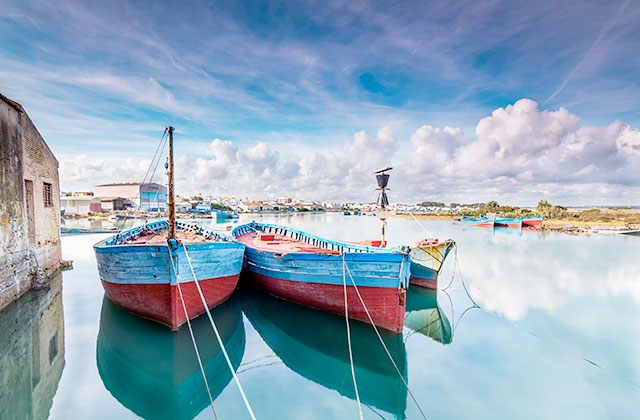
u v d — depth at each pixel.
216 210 112.50
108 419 7.33
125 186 98.44
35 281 15.02
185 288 10.80
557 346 11.40
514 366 10.02
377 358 10.45
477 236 47.53
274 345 11.55
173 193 10.66
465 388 8.90
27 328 11.74
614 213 77.38
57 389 8.35
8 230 12.82
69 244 30.81
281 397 8.49
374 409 8.07
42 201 17.39
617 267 24.97
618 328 13.05
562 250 33.41
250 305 15.02
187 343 10.85
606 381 9.27
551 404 8.20
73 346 10.66
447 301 16.62
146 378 9.18
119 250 11.04
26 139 14.99
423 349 11.17
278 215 121.19
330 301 12.20
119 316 12.34
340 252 14.16
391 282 10.79
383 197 14.85
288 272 13.12
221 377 9.38
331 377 9.52
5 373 9.04
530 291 18.44
